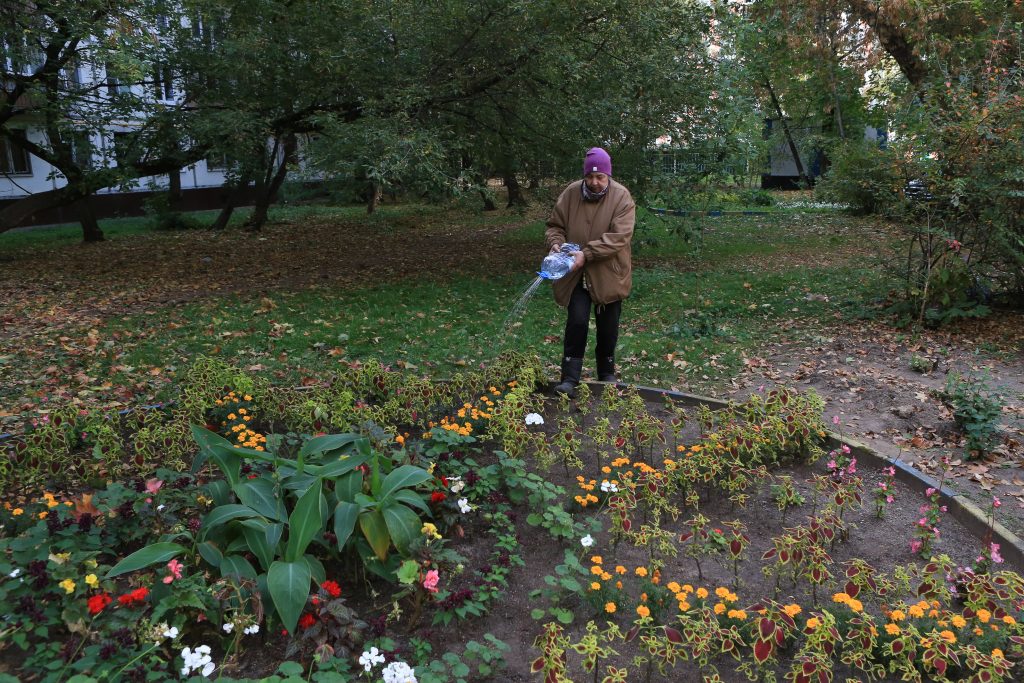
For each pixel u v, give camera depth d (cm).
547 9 1208
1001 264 928
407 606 334
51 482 446
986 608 305
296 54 1386
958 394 563
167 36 1451
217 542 341
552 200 1558
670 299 1155
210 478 440
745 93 1323
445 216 2775
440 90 1310
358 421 509
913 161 884
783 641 280
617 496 410
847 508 409
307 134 1591
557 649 274
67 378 732
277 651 303
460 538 391
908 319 923
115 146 1631
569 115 1294
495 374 611
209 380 569
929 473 498
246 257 1728
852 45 1747
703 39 1334
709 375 748
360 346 867
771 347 861
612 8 1233
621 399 582
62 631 304
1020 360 781
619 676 270
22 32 1292
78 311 1080
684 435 542
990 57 921
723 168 1344
